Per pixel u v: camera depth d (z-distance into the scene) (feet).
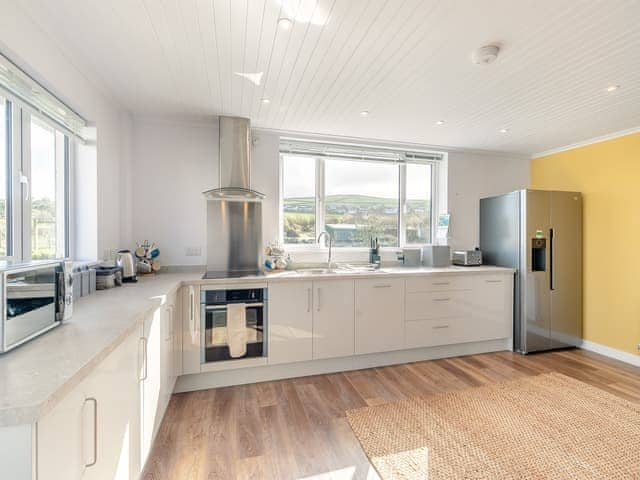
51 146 6.72
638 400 7.91
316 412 7.34
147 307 5.45
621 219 10.96
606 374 9.53
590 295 11.85
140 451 5.00
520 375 9.45
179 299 8.30
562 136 11.62
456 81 7.57
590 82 7.59
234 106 9.15
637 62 6.68
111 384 3.84
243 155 9.98
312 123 10.52
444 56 6.50
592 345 11.71
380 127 10.84
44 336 3.94
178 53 6.42
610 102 8.71
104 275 7.12
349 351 9.67
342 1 4.91
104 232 8.14
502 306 11.53
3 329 3.24
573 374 9.52
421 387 8.63
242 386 8.72
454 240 13.47
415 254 12.50
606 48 6.18
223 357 8.58
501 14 5.22
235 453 5.92
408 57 6.55
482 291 11.25
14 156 5.41
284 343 9.08
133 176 9.89
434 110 9.33
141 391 5.06
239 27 5.59
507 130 11.04
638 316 10.43
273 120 10.27
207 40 5.98
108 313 5.05
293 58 6.61
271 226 11.27
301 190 12.14
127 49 6.26
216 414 7.26
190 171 10.36
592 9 5.10
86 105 7.24
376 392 8.34
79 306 5.52
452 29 5.62
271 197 11.26
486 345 11.55
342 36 5.84
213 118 10.05
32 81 5.44
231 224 10.39
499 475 5.38
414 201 13.64
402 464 5.63
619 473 5.40
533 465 5.60
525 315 11.34
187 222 10.35
